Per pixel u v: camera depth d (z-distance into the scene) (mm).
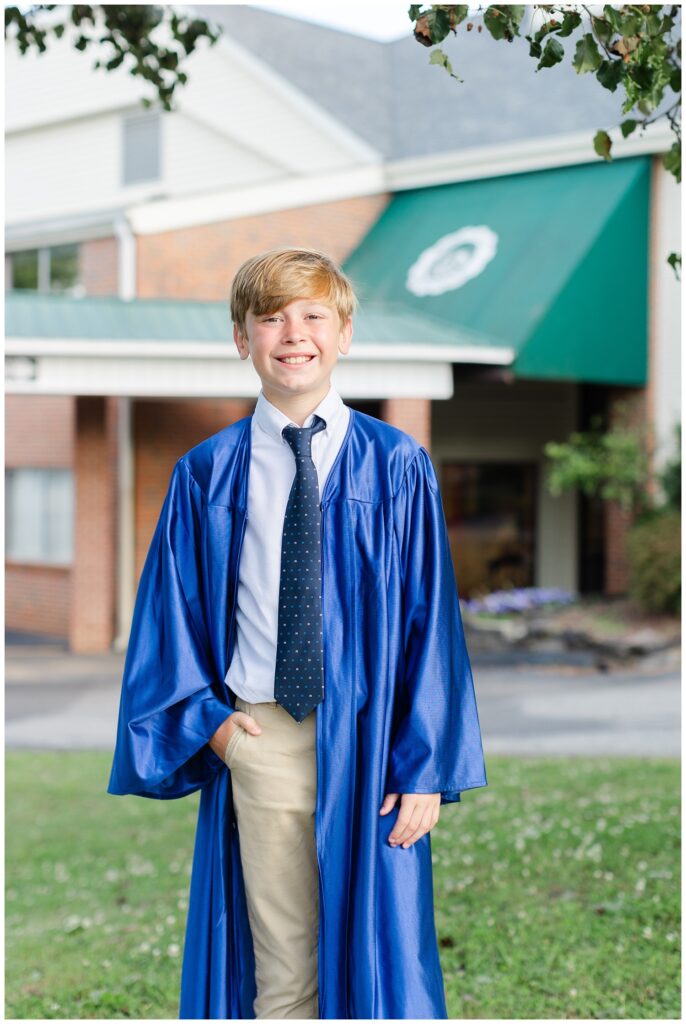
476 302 12469
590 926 4211
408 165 14711
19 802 6578
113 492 12680
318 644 2426
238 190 13336
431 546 2547
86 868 5285
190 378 10594
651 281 13039
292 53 17297
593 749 7617
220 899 2561
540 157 13594
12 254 14367
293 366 2457
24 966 4047
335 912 2418
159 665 2570
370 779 2408
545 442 15039
